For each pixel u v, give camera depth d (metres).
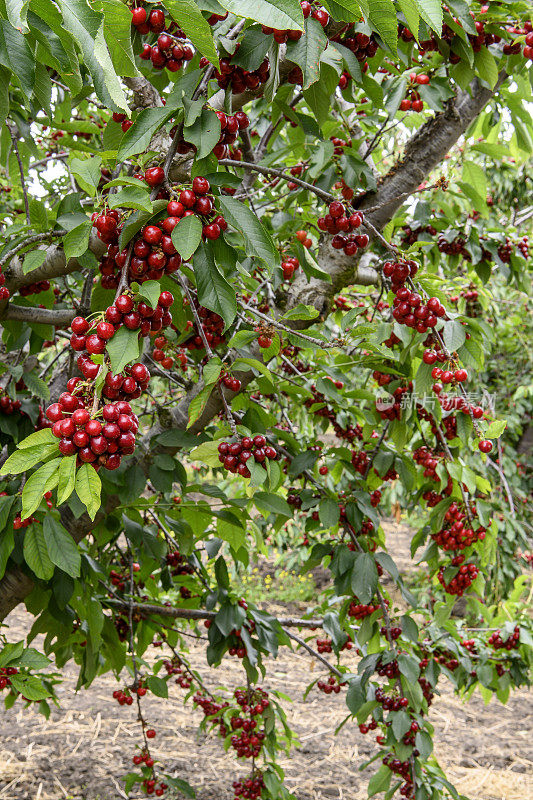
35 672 2.78
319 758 4.48
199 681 3.21
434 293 1.79
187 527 2.34
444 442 2.16
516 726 5.09
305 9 1.11
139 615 2.68
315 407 2.49
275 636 2.52
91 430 0.90
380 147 2.79
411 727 2.30
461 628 3.10
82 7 0.94
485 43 1.90
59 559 1.69
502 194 5.64
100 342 0.98
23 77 1.06
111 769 4.09
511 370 7.03
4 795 3.72
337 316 3.08
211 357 1.47
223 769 4.21
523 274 2.77
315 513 2.40
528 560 4.82
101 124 3.00
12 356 2.25
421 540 2.54
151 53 1.24
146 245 1.08
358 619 2.46
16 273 1.55
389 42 1.29
